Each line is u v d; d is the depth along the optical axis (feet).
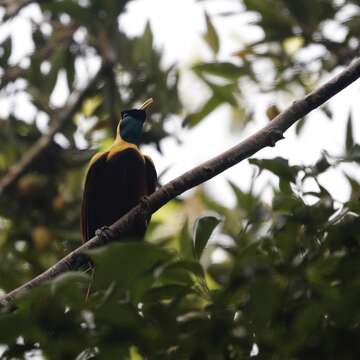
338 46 46.80
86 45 55.06
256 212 28.30
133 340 21.72
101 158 41.32
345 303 21.52
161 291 23.72
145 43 52.11
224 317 22.93
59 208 51.75
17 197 51.75
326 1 47.11
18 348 22.85
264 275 23.02
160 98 51.62
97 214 41.27
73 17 51.70
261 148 30.53
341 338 22.12
